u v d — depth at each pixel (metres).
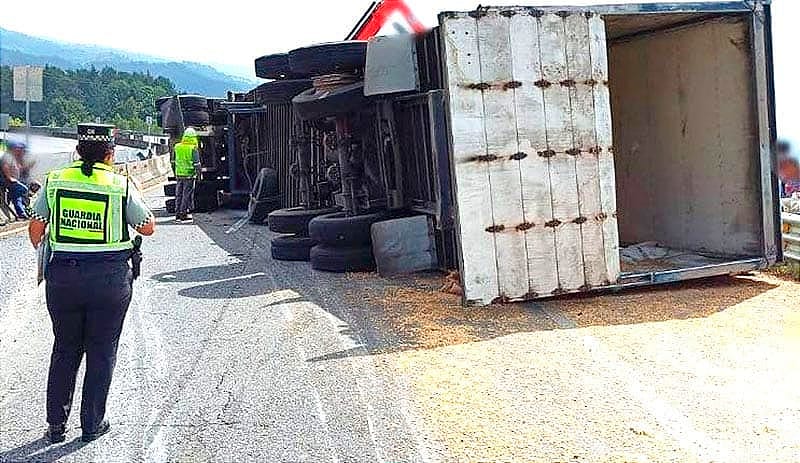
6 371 6.34
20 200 15.80
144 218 4.95
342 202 11.39
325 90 10.84
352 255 10.35
